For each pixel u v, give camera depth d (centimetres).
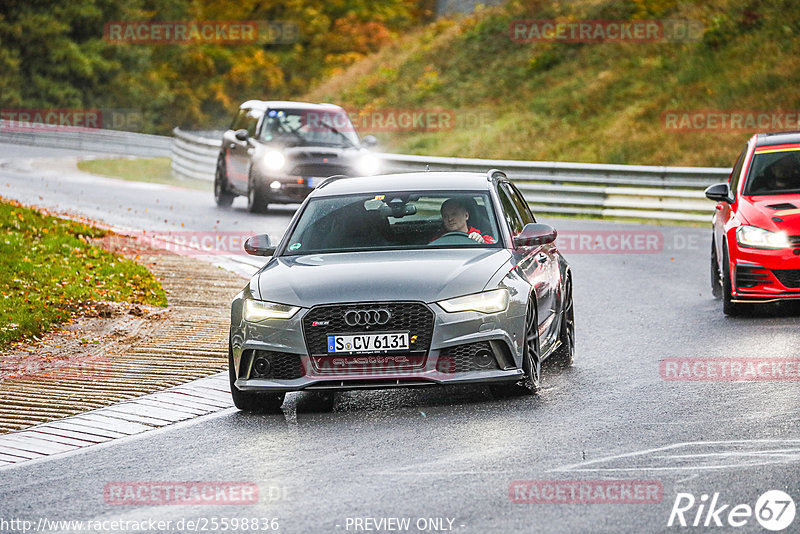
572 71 14825
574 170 9031
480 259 3069
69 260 5488
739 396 2945
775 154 4647
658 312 4562
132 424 2941
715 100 12162
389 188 3438
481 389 3198
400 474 2327
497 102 14938
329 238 3278
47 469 2541
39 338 4075
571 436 2584
